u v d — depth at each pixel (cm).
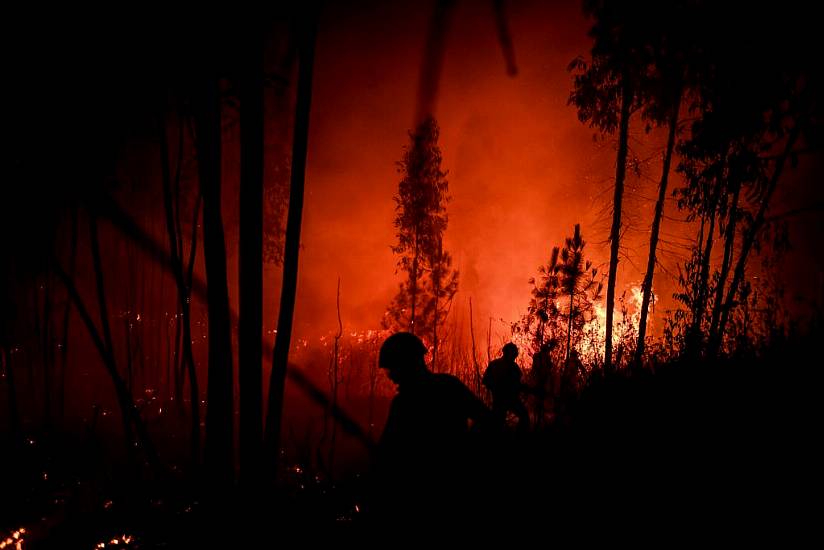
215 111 437
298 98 410
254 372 430
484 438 357
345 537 406
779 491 403
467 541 338
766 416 492
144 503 519
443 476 335
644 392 598
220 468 455
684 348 697
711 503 400
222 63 429
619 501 417
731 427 487
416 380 348
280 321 430
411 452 336
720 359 648
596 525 387
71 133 470
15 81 449
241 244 419
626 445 494
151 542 446
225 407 458
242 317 428
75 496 549
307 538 424
